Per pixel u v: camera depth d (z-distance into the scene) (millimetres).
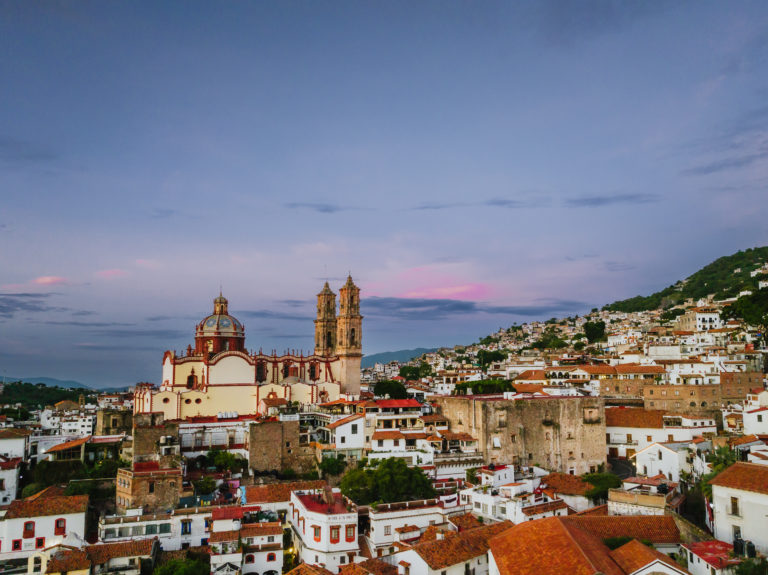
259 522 98312
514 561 68000
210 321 171125
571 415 142625
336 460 127438
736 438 111188
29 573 85312
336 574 85375
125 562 87500
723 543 71312
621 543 74375
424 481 113250
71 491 112875
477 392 178250
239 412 157750
